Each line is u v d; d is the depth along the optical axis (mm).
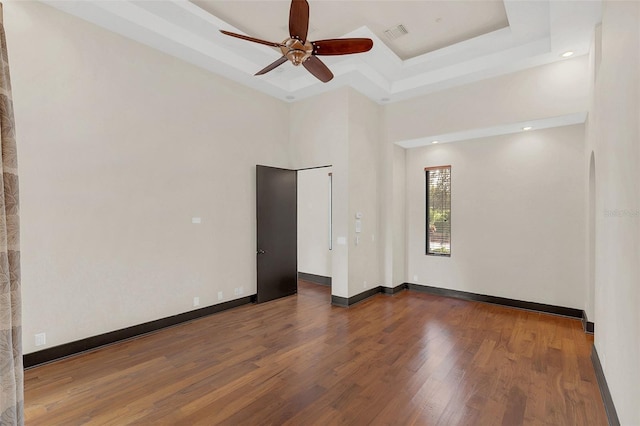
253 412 2324
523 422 2225
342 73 4562
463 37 4160
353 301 5086
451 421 2232
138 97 3732
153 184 3863
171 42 3754
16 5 2893
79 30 3275
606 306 2537
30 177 2959
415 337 3729
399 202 5902
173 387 2646
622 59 2049
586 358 3186
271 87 5059
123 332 3586
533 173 4773
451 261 5555
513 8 3299
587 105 3898
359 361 3117
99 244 3406
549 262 4641
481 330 3953
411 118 5402
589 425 2203
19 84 2900
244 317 4422
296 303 5148
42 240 3027
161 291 3938
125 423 2195
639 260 1651
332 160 5148
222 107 4641
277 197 5410
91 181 3352
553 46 3703
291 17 2549
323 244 6590
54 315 3098
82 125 3291
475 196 5305
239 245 4895
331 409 2363
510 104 4430
